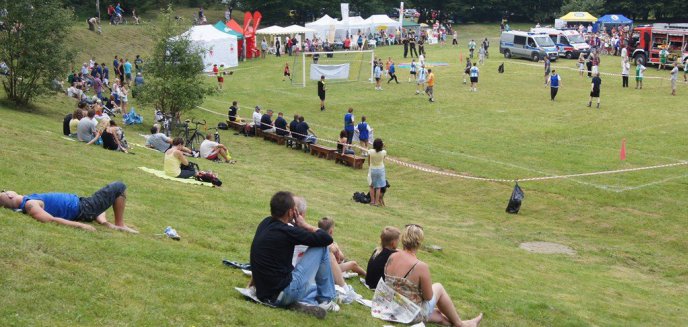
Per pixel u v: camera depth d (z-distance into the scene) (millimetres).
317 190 23281
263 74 59562
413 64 53750
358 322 9266
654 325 13133
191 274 10031
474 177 27062
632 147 30922
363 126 31203
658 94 44125
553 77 43062
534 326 11516
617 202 23641
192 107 34438
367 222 18484
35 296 8047
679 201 23406
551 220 22484
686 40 55406
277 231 9039
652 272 18125
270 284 9039
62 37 32250
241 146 32562
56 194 11172
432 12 105562
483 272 15203
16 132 21219
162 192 16484
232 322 8453
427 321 9703
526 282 15070
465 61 64938
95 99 35656
